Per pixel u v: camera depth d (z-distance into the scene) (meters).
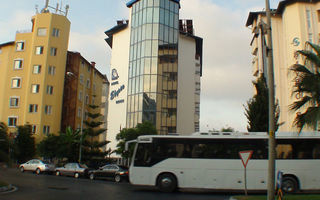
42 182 21.48
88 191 16.72
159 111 40.72
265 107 20.05
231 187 17.31
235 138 18.02
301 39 32.81
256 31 13.73
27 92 46.03
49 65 47.22
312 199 12.78
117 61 47.66
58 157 39.03
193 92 46.09
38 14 48.59
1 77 48.66
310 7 33.72
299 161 17.31
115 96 46.22
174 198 14.73
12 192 15.07
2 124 30.25
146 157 18.30
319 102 13.32
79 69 52.88
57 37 48.53
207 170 17.67
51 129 45.84
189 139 18.36
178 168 17.88
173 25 44.31
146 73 41.72
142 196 15.24
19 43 48.84
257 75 41.75
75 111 50.47
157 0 43.69
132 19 45.78
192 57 47.47
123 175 26.27
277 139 17.84
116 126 44.47
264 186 17.12
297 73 14.17
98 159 39.34
